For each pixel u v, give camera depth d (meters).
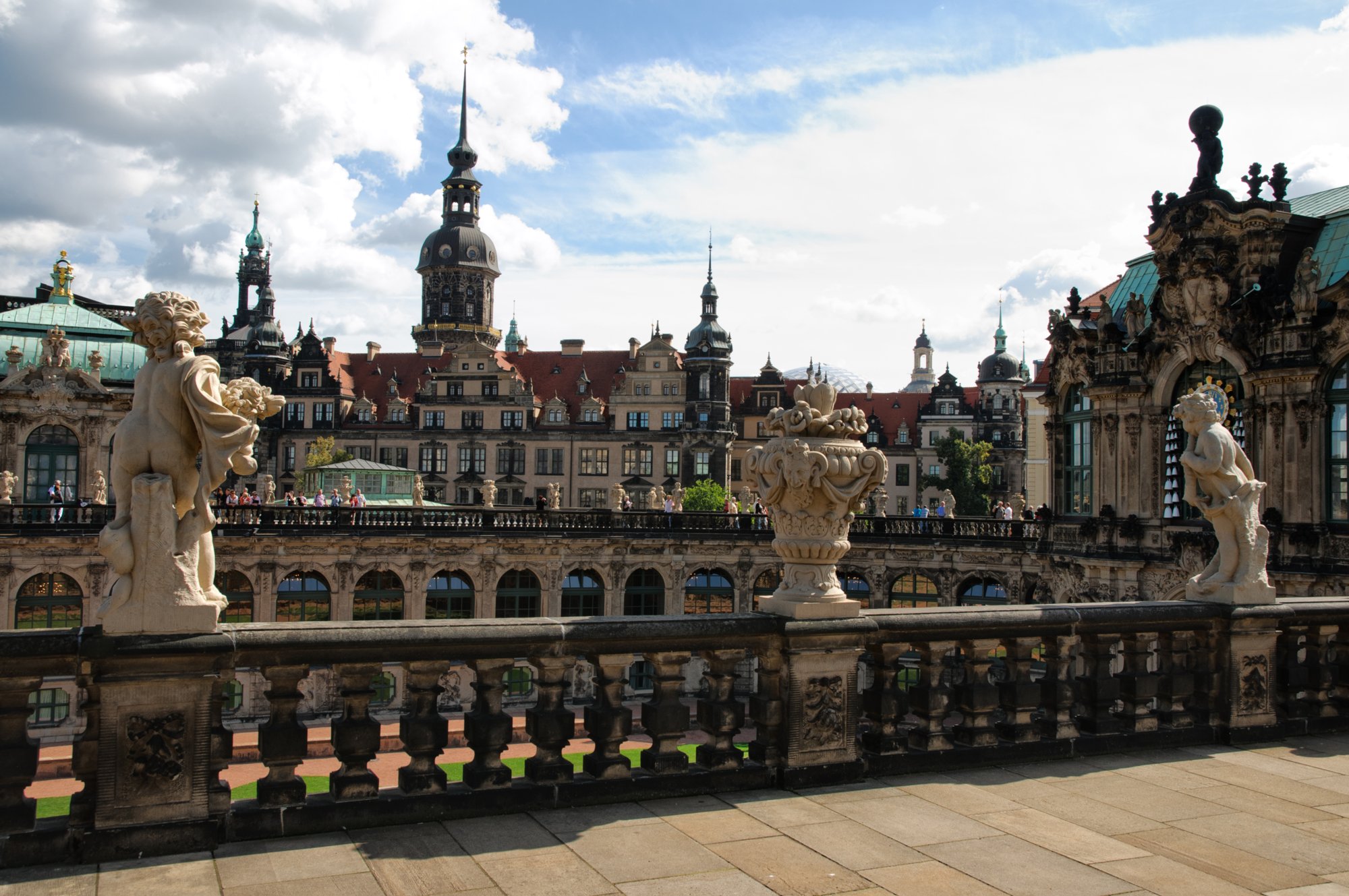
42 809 29.20
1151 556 38.66
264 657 8.93
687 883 8.11
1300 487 33.53
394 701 50.34
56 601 55.06
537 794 9.72
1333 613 13.48
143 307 8.63
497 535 61.53
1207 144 36.69
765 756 10.59
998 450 132.62
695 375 123.75
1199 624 12.79
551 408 127.50
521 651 9.82
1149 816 9.98
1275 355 33.97
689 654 10.40
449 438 127.06
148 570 8.51
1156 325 38.59
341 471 75.94
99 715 8.40
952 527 57.66
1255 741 12.91
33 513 55.03
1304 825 9.79
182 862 8.28
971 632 11.45
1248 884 8.38
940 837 9.27
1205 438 13.26
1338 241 35.00
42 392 60.66
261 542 58.12
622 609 63.88
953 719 34.47
